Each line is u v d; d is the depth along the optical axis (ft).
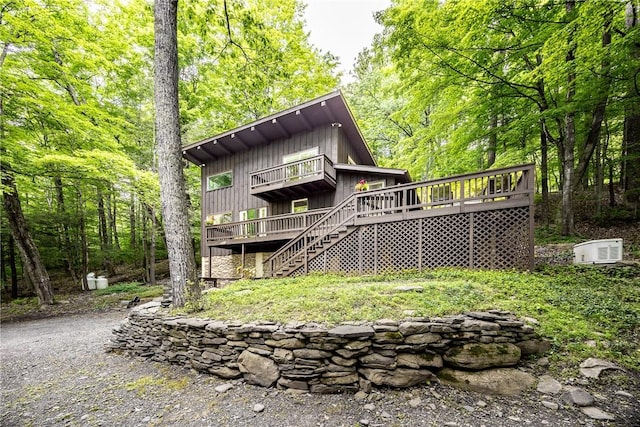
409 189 23.90
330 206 38.14
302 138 40.29
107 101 45.96
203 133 55.36
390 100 60.54
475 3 24.99
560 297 14.06
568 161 30.63
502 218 20.15
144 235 54.65
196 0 21.35
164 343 14.37
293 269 28.43
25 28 28.07
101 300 38.17
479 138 38.01
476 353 10.05
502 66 32.55
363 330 10.35
